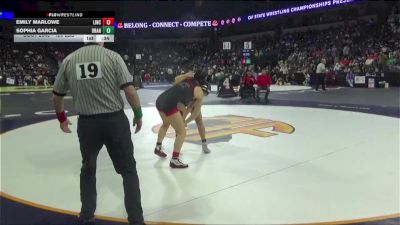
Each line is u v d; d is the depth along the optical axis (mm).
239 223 3377
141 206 3523
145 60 39375
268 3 36781
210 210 3672
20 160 5664
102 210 3697
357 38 28188
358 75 21453
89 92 3174
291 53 30859
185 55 40844
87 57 3188
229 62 33625
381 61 21484
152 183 4488
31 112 11547
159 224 3363
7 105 13516
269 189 4258
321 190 4219
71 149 6434
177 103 5160
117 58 3250
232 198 3984
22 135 7777
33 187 4391
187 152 6020
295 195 4062
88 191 3379
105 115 3197
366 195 4055
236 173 4875
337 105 12492
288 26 36562
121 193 4172
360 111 10914
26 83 27625
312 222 3381
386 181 4527
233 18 36906
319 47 29297
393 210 3643
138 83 22703
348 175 4770
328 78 22797
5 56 30984
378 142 6695
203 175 4797
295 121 9086
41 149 6441
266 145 6492
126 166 3301
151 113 10867
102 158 5684
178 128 5133
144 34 42625
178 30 43219
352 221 3398
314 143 6637
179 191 4211
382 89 19438
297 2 34688
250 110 11258
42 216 3543
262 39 36281
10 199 3990
